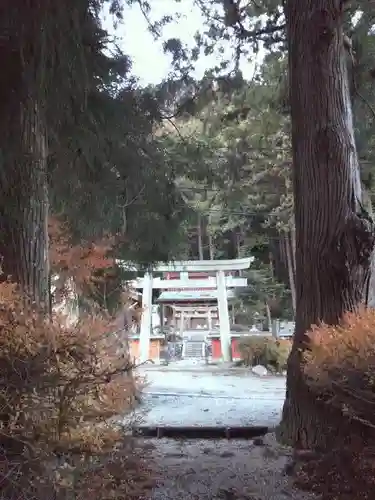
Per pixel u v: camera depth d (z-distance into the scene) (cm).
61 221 464
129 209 512
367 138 568
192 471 297
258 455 332
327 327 264
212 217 1559
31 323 193
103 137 370
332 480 254
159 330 1727
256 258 1864
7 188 268
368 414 215
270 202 1255
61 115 298
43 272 278
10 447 188
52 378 187
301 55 363
